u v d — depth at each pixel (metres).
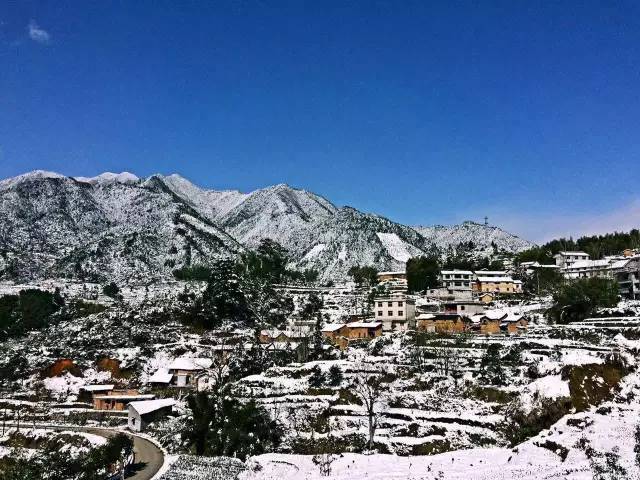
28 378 142.25
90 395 127.38
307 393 99.62
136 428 100.69
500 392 90.12
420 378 101.50
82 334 168.88
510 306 173.75
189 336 166.00
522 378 93.81
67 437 91.56
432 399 90.69
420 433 78.69
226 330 172.12
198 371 133.75
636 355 81.00
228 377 115.88
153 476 70.12
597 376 71.31
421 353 114.38
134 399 120.75
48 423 107.31
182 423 96.00
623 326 117.81
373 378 102.12
